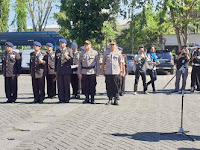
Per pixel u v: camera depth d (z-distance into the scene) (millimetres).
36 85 12375
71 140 6992
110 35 39688
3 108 11211
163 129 8039
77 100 13141
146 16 38531
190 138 7188
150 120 9117
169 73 30594
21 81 22656
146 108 11133
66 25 40969
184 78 15211
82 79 12188
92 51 12156
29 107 11375
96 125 8430
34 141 6957
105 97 14023
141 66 14969
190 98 13789
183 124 8633
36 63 12258
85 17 39500
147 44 49719
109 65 11742
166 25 42469
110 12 38938
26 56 31422
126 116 9672
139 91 16438
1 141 7008
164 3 36031
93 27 39562
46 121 8961
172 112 10398
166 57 28156
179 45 41375
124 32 47719
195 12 43219
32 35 31734
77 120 9062
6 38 32812
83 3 38781
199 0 39000
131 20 39281
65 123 8680
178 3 36500
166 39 52562
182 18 42531
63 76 12344
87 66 12047
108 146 6551
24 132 7801
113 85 11797
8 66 12367
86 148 6410
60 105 11758
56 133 7602
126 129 8000
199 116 9773
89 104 11992
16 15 51344
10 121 9086
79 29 39594
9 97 12539
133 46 47062
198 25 40906
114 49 11852
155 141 6941
